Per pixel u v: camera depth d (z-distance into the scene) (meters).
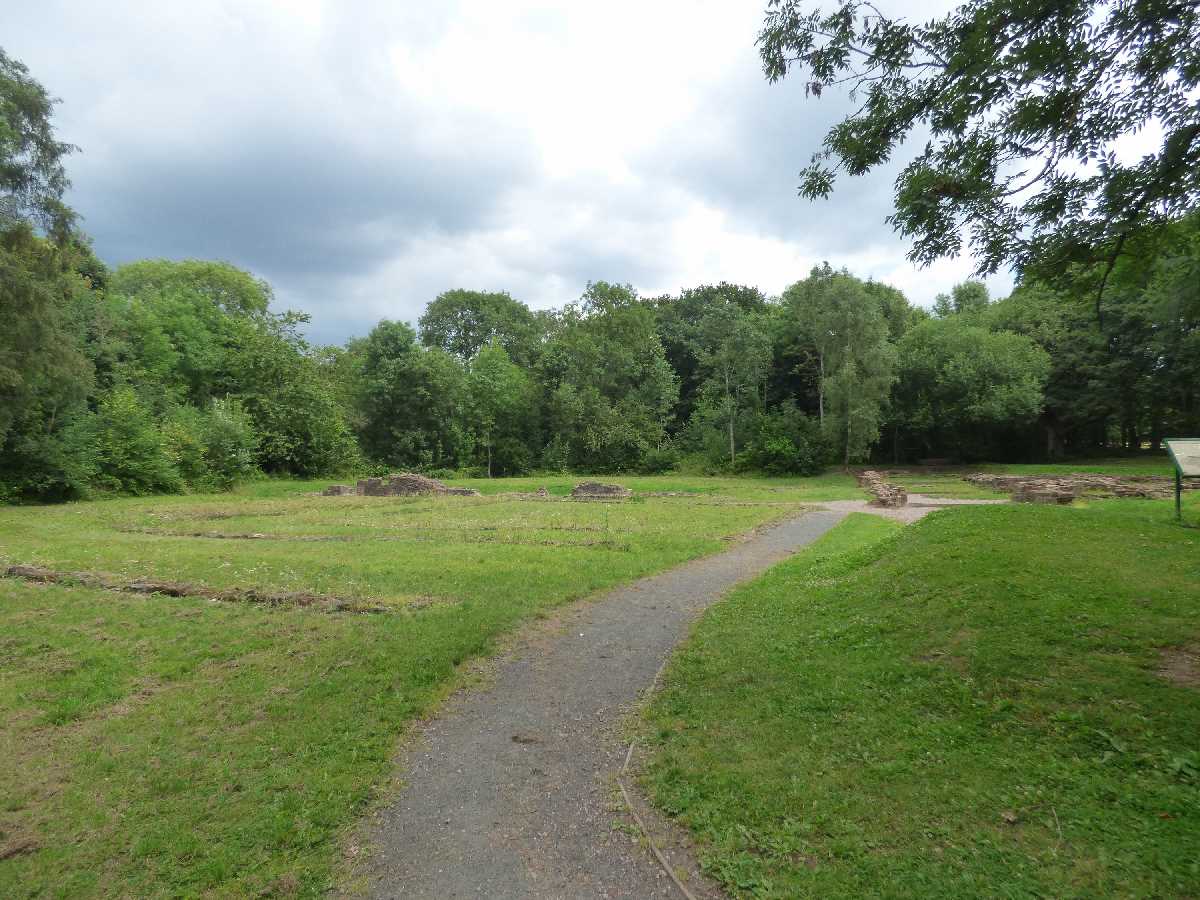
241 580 11.76
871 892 3.60
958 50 6.42
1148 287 7.87
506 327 69.62
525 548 15.20
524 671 7.53
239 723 6.21
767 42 7.47
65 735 6.05
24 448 27.64
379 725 6.11
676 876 3.95
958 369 45.47
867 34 7.02
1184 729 4.64
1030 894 3.44
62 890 4.06
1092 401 43.44
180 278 55.97
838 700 5.99
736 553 15.06
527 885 3.96
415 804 4.88
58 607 10.02
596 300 59.03
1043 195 6.44
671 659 7.73
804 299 46.97
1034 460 50.91
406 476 35.31
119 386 36.28
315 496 34.28
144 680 7.25
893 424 49.97
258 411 45.47
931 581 8.70
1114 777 4.32
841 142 7.63
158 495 32.91
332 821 4.68
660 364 58.28
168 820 4.73
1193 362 37.22
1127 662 5.72
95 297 38.94
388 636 8.45
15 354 24.05
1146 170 5.87
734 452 50.22
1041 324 46.81
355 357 60.28
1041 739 4.87
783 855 4.01
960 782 4.51
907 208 6.98
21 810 4.95
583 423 56.53
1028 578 8.15
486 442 55.16
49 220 25.23
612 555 14.24
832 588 10.02
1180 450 13.20
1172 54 5.53
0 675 7.41
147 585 11.16
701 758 5.26
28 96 23.92
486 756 5.58
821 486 38.34
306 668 7.47
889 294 59.12
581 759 5.48
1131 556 9.07
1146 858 3.57
